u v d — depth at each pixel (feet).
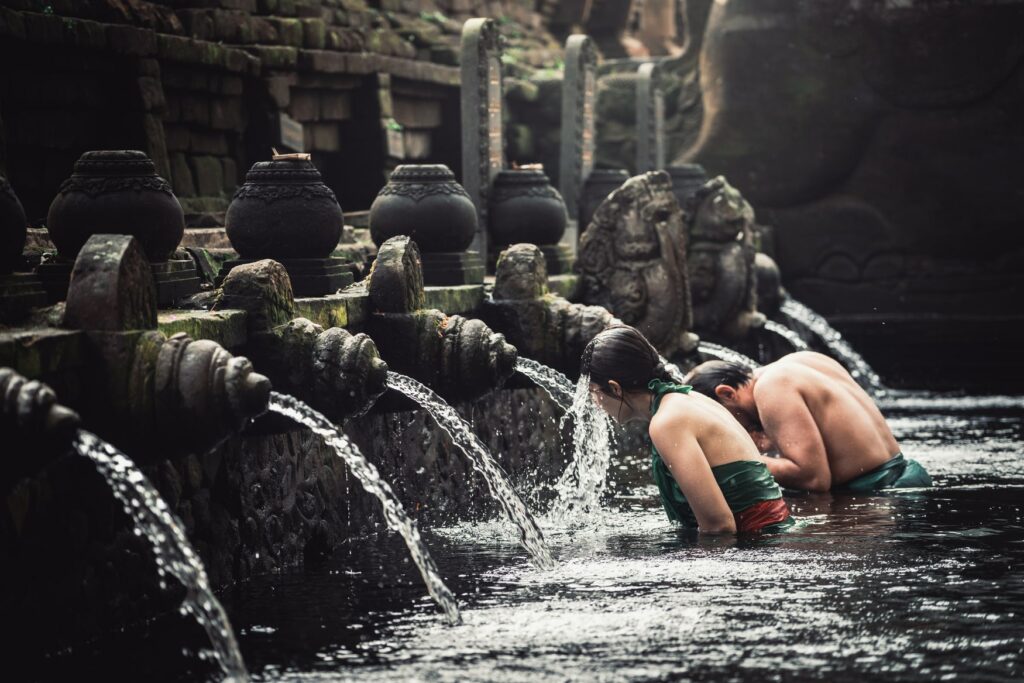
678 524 26.45
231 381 19.03
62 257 23.40
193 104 44.96
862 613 18.28
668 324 43.47
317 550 25.21
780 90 70.44
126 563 20.03
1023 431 41.52
